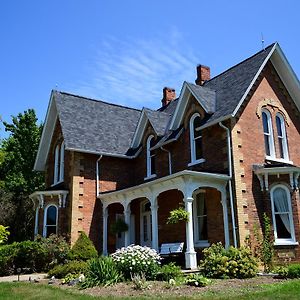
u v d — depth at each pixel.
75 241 21.75
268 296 9.77
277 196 18.02
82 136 23.89
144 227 23.50
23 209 35.84
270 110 20.39
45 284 13.93
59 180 25.42
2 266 19.42
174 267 14.09
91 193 23.19
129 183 24.95
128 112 29.33
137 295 10.74
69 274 15.16
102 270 13.16
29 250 19.98
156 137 23.58
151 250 14.47
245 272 13.94
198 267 16.50
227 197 17.53
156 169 23.25
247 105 19.20
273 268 15.73
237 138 18.08
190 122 20.97
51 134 27.36
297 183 18.03
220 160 18.34
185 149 21.05
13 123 39.44
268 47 20.91
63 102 25.75
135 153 25.12
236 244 16.67
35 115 39.53
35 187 37.41
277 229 17.66
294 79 21.00
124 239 23.48
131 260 13.69
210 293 10.75
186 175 16.59
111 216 23.72
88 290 12.03
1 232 22.03
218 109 19.23
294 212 17.58
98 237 22.75
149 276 13.62
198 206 19.56
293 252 17.25
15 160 37.97
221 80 22.36
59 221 22.62
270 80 20.98
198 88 20.75
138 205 23.97
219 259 14.23
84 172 23.25
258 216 17.53
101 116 26.91
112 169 24.45
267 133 20.03
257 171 18.00
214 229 17.98
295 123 21.59
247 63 21.33
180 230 20.27
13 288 12.71
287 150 20.52
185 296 10.28
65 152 24.89
